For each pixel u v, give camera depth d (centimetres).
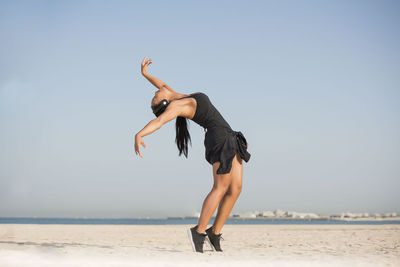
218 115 432
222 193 425
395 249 571
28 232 1183
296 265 331
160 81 462
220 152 418
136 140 379
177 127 454
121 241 792
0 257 335
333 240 864
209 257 388
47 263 313
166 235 1114
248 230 1622
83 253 400
